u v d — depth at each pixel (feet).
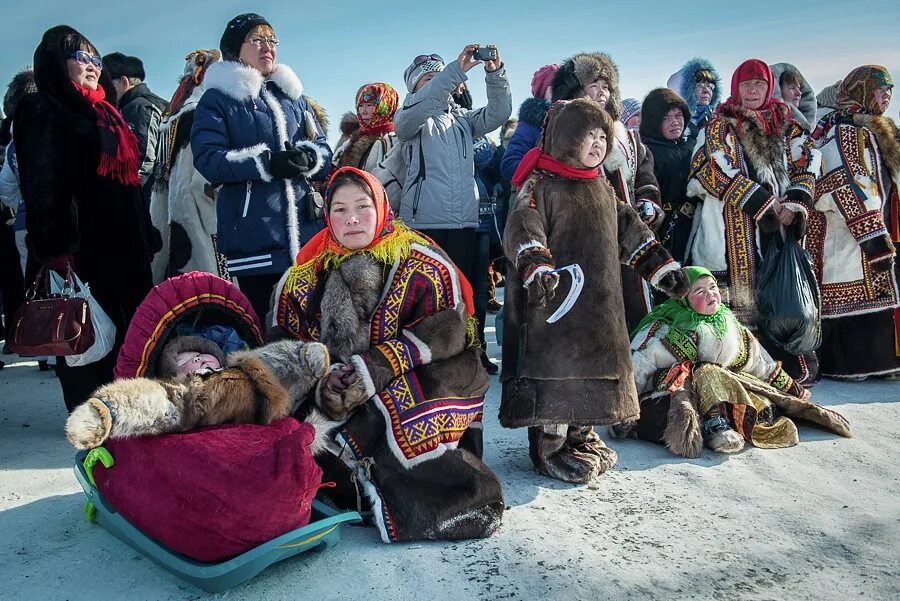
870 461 10.91
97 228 11.69
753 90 15.01
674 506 9.41
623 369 9.93
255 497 7.14
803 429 12.48
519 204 9.98
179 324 9.37
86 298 11.01
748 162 14.80
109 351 11.52
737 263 14.83
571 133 9.99
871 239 15.49
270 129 12.36
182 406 7.57
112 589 7.55
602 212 10.14
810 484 10.06
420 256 9.34
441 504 8.46
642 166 13.76
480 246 16.44
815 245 16.35
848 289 15.93
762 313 14.69
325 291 9.21
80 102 11.57
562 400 9.74
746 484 10.11
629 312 13.67
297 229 12.16
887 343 15.66
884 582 7.45
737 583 7.48
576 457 10.41
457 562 7.97
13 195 15.30
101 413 7.06
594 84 13.53
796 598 7.19
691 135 20.24
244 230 11.95
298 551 7.77
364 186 9.14
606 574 7.68
